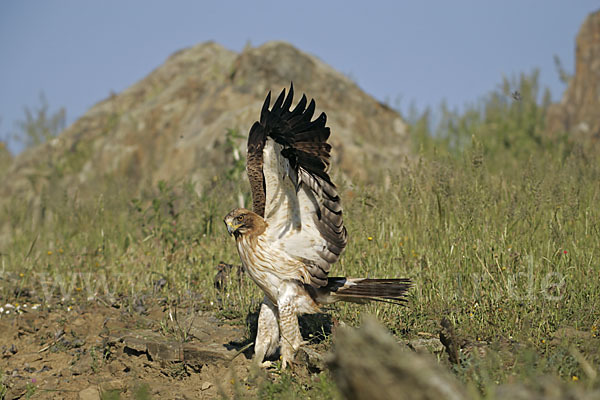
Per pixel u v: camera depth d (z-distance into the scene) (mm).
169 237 20922
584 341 11266
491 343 11555
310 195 12344
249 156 12938
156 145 34719
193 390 12172
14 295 18266
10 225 24625
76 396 12625
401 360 6133
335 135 31703
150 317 16172
